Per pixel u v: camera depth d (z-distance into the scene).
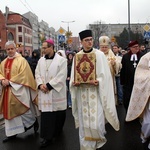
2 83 6.08
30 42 91.19
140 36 50.00
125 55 7.48
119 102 9.98
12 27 79.44
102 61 4.93
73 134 6.57
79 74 4.98
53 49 5.96
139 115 4.76
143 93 4.70
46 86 5.76
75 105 5.23
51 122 5.82
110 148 5.61
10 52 6.24
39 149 5.67
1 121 8.14
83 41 5.00
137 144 5.82
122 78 7.55
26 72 6.21
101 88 4.86
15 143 6.07
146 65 4.74
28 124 6.52
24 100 6.20
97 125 4.86
